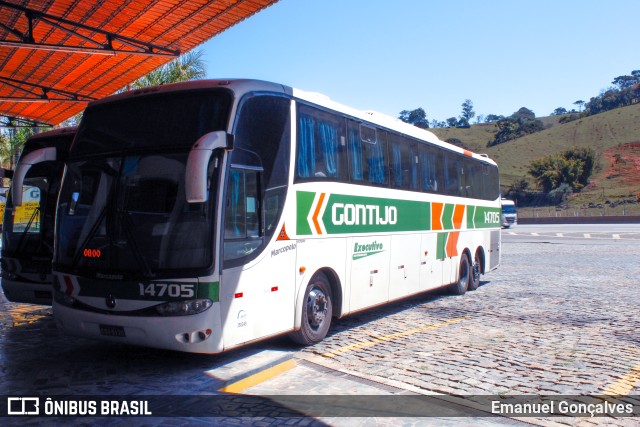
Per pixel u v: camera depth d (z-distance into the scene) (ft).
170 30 40.78
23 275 30.68
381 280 33.24
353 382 21.89
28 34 37.29
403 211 36.24
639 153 368.89
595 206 286.46
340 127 29.96
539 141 456.86
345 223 29.71
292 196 25.68
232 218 22.21
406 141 37.60
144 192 22.24
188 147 22.09
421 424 17.88
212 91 22.95
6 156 88.48
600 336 29.76
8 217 31.83
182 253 21.33
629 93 510.17
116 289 21.85
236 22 39.22
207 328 21.02
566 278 56.29
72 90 55.16
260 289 23.53
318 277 28.02
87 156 23.95
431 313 37.32
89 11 37.68
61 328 23.57
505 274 60.44
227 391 20.86
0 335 30.19
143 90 24.06
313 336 27.45
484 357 25.46
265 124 24.39
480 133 584.81
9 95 56.90
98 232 22.58
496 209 56.54
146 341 21.52
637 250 89.30
